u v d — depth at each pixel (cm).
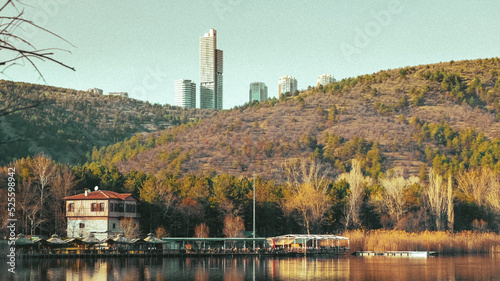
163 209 13362
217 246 14138
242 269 9375
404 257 12888
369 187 17700
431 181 16150
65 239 11650
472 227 16012
